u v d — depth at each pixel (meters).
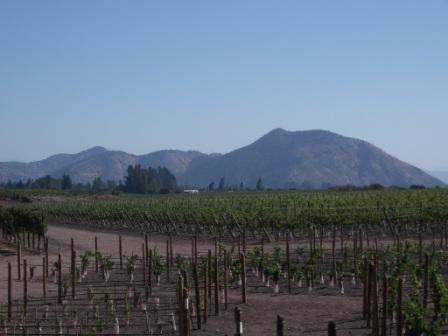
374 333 16.52
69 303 22.80
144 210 57.72
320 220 41.56
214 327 19.03
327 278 27.31
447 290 19.34
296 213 45.75
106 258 29.44
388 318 18.72
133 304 22.33
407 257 25.28
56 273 29.98
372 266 18.91
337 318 19.88
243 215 45.94
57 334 17.70
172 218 52.69
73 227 63.28
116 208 62.03
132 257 29.05
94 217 65.25
